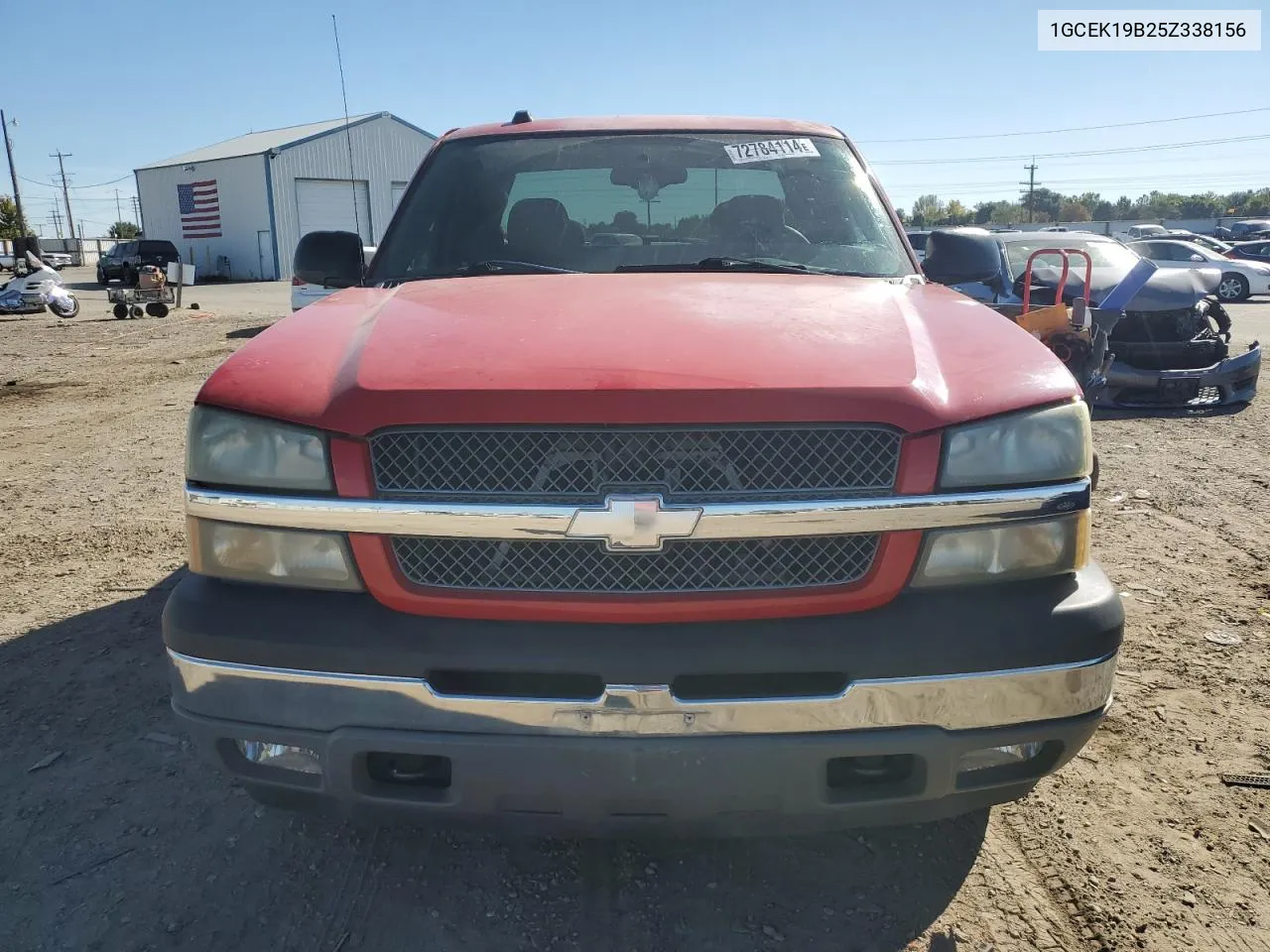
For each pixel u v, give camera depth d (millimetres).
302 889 2383
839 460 1973
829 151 3570
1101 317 7410
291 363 2191
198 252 47000
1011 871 2438
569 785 1967
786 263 3104
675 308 2387
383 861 2480
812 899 2338
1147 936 2213
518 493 1947
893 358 2105
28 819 2654
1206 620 3975
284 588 2055
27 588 4355
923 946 2184
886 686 1945
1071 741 2072
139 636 3824
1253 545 4898
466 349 2133
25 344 15609
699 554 1963
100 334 17281
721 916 2281
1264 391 9375
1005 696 1985
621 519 1919
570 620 1959
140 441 7656
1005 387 2082
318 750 2010
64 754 2984
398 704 1962
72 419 8742
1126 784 2812
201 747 2105
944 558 2004
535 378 1973
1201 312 8484
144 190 49875
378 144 45562
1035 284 8133
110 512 5586
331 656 1961
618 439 1941
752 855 2502
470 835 2588
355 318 2494
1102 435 7559
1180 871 2436
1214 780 2832
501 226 3234
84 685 3416
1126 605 4141
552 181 3354
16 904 2320
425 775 2068
